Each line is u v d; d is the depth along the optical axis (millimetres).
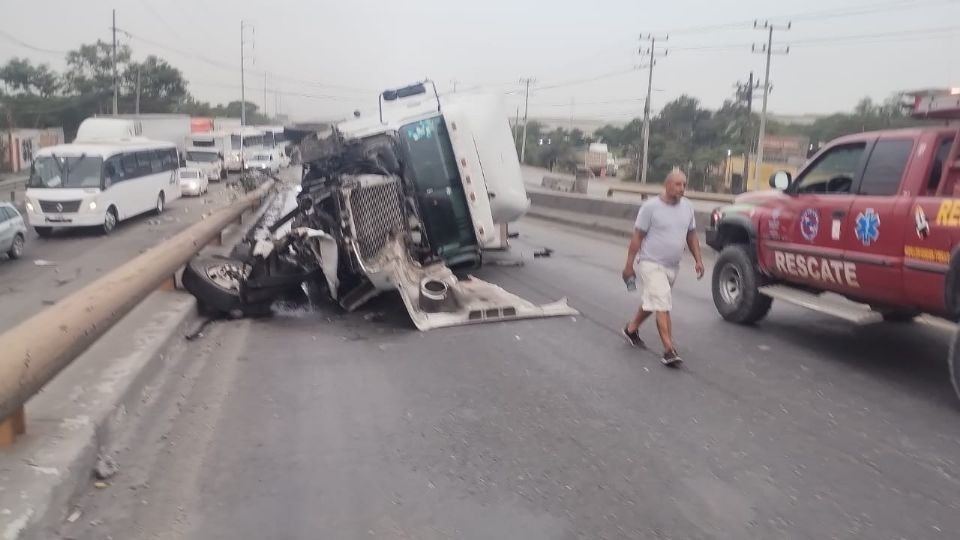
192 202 39000
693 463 5145
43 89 71875
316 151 11344
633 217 21984
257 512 4469
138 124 34344
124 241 23500
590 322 9523
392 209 10766
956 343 6211
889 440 5562
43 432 4965
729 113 62719
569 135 98750
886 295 7113
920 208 6621
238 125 80312
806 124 61781
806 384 6895
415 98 13234
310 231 10203
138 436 5688
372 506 4551
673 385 6875
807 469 5047
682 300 10938
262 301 10438
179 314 9062
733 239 9625
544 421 5973
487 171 13586
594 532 4223
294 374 7398
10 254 19016
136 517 4395
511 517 4402
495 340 8633
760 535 4188
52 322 5164
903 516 4406
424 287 9758
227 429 5844
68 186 24938
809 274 8070
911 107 7180
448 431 5777
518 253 16391
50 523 4113
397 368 7574
